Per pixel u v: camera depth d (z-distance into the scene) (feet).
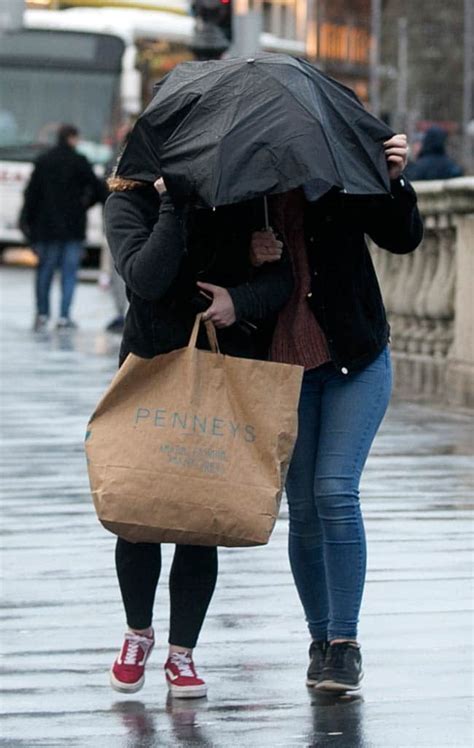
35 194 143.43
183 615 38.32
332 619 38.42
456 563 51.11
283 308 37.45
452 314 93.30
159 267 35.22
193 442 35.78
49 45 230.48
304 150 33.91
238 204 36.27
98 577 50.29
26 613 45.98
